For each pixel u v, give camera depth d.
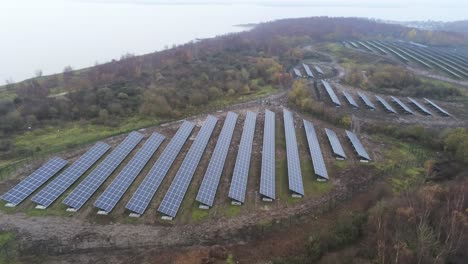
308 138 92.50
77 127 95.50
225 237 59.03
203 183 68.00
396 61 192.62
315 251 54.88
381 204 64.25
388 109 118.75
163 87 122.94
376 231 57.78
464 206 62.78
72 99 109.31
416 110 122.81
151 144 83.62
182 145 85.44
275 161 82.94
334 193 72.75
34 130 90.81
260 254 56.03
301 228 62.34
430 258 50.91
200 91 122.31
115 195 64.00
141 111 106.50
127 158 79.31
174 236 58.38
